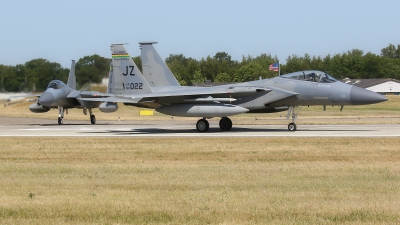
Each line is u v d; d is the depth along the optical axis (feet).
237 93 265.13
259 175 125.70
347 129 277.44
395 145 188.03
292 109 272.51
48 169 140.26
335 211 88.02
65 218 86.07
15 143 212.02
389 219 83.25
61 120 371.15
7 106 527.81
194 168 139.33
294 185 111.96
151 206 92.99
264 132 261.03
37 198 100.63
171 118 453.58
